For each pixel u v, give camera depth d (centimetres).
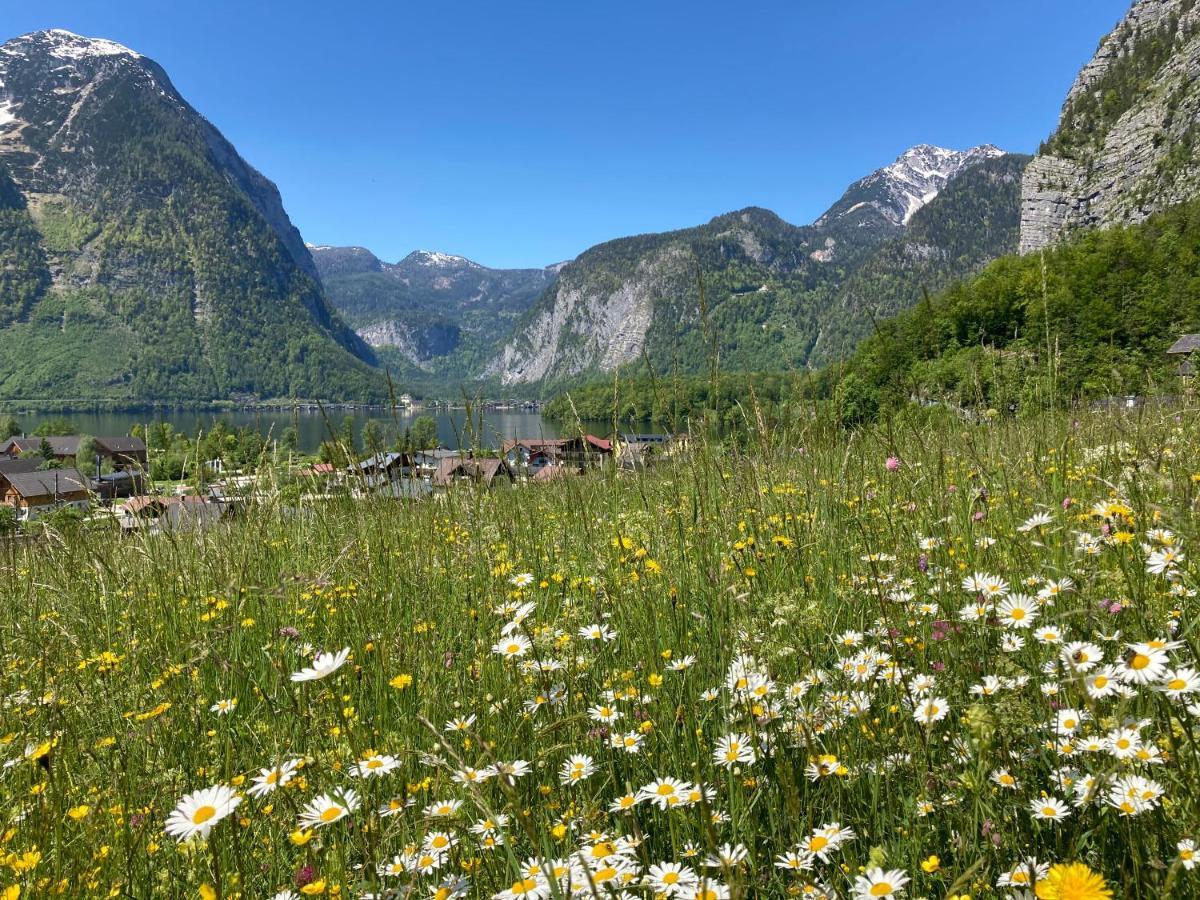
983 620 236
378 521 506
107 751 270
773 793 208
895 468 430
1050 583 219
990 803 175
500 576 416
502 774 155
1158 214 11338
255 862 209
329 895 176
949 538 332
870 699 228
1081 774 176
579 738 246
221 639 368
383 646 306
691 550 381
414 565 436
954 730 212
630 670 281
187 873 202
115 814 226
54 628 413
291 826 203
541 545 478
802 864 167
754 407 470
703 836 195
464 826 186
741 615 282
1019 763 185
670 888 149
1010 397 511
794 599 284
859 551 353
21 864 192
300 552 500
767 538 374
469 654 327
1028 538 302
